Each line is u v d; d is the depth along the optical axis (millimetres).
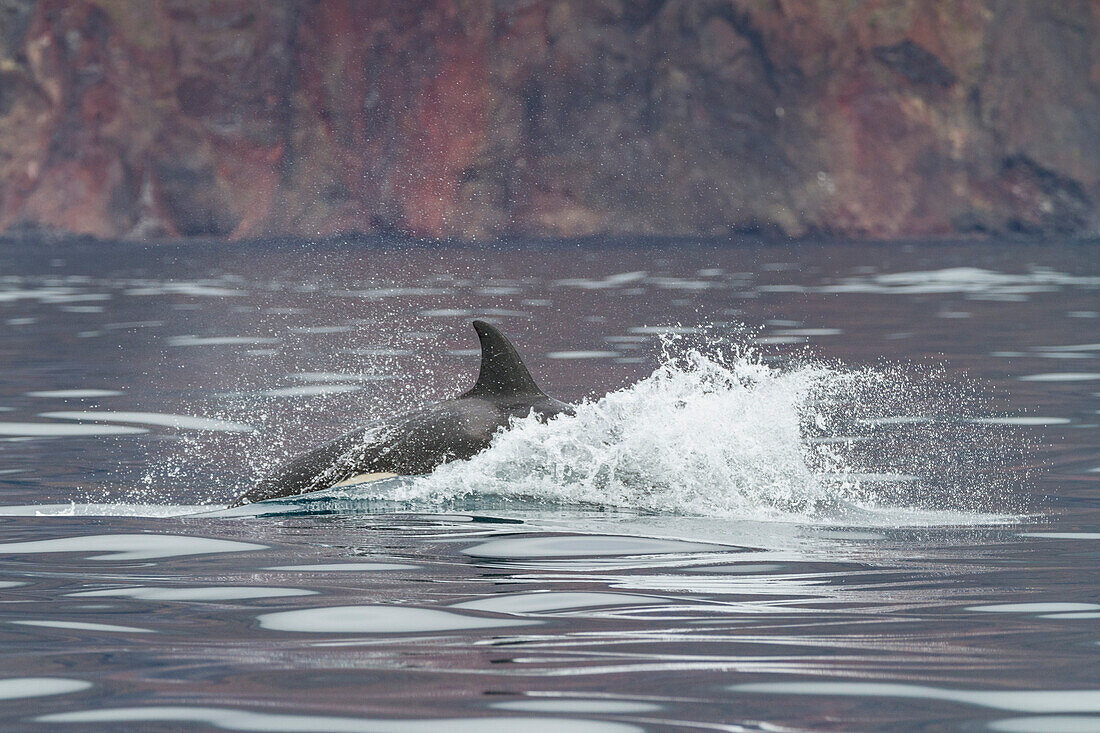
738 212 191250
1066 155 199625
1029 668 17328
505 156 191625
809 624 19562
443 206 190250
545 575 22891
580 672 17047
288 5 192125
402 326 78625
